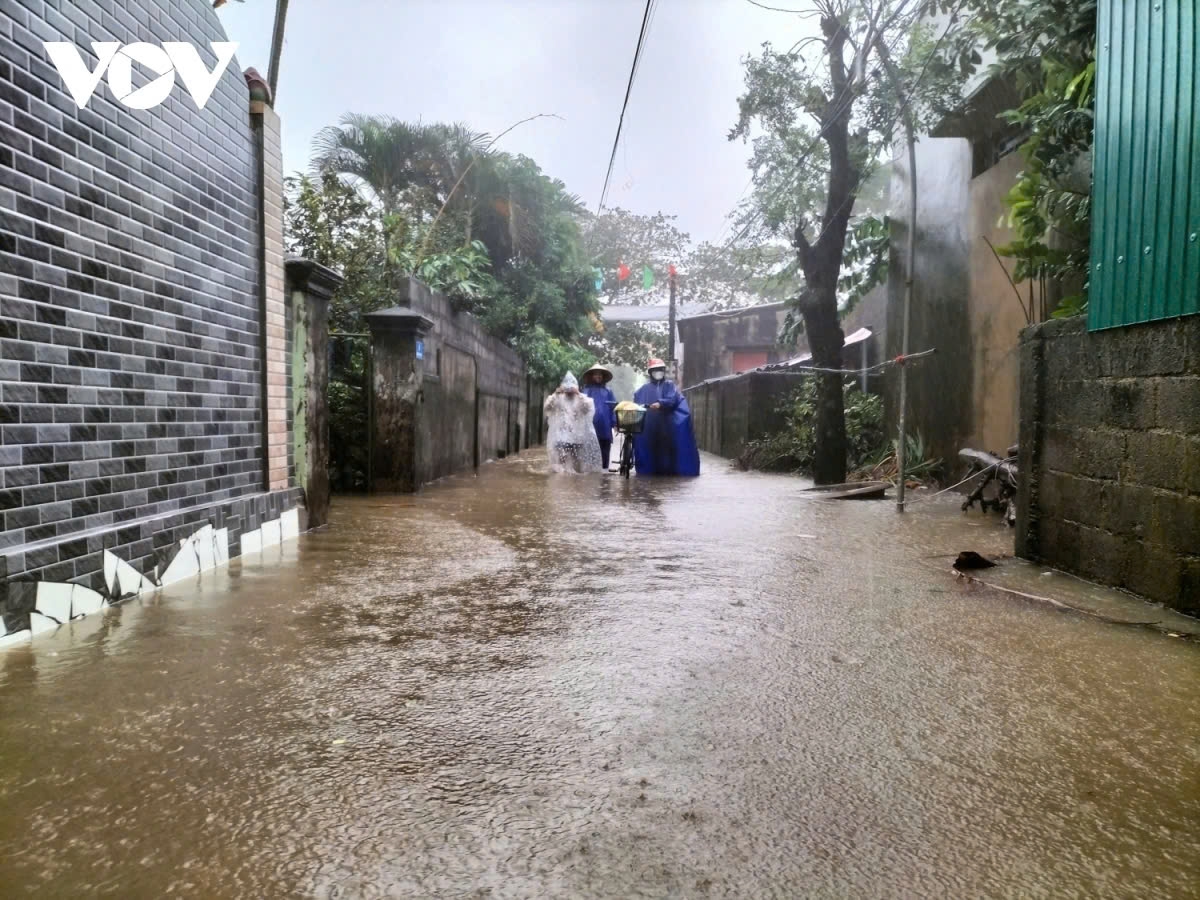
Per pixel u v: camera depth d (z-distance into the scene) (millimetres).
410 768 2236
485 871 1746
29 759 2270
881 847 1850
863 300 15891
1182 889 1698
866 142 11289
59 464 3662
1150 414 4059
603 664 3133
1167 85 3955
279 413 6035
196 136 4887
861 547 5887
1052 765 2268
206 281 5008
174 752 2322
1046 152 6949
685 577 4773
